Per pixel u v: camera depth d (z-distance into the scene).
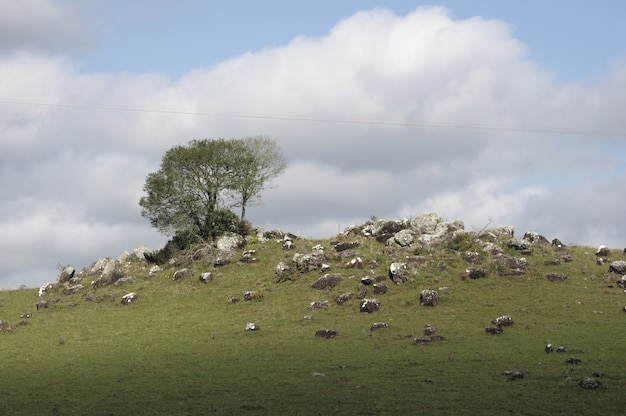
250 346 48.53
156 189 82.44
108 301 69.50
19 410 35.53
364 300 57.75
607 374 36.62
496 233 71.69
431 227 74.25
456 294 58.97
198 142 85.19
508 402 32.75
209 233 83.25
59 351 51.34
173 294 68.62
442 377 37.84
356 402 33.97
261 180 86.25
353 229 78.00
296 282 66.56
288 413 32.62
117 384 40.09
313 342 48.62
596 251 69.12
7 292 82.19
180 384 39.22
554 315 52.41
